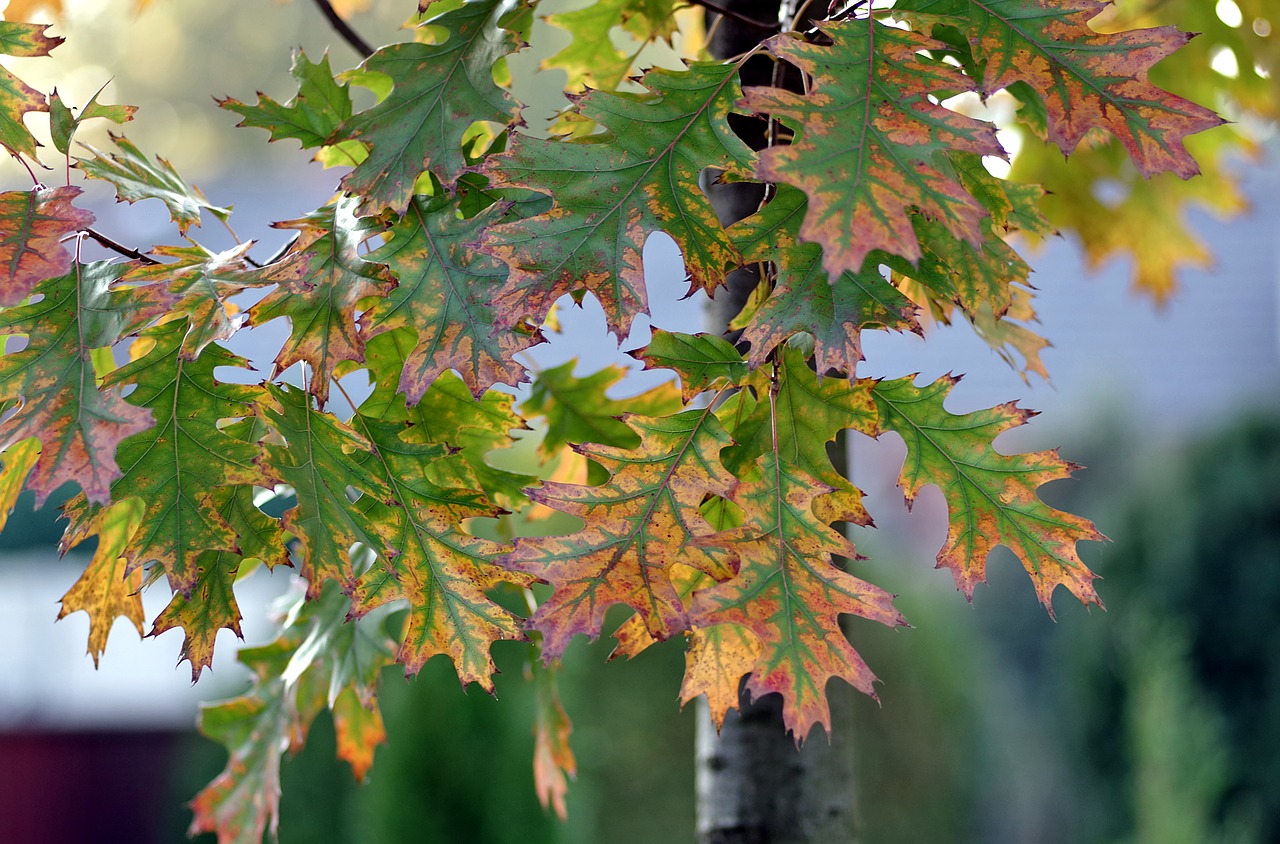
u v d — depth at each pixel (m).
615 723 6.69
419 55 2.61
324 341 2.58
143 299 2.58
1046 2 2.57
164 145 15.34
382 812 5.49
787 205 2.57
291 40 14.68
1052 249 16.91
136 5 3.45
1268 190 16.89
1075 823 10.77
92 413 2.55
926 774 7.12
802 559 2.55
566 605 2.53
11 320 2.57
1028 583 14.28
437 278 2.58
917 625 7.30
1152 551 10.77
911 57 2.54
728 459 2.60
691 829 6.61
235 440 2.58
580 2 6.46
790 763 2.78
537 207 2.59
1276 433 10.59
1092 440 14.72
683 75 2.58
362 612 2.60
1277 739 9.98
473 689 5.56
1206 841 9.07
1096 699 10.53
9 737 9.40
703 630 2.56
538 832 5.54
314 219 2.61
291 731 2.92
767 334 2.55
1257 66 3.22
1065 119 2.55
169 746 9.59
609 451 2.56
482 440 2.72
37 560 13.16
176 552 2.57
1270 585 10.25
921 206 2.49
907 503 2.61
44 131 7.66
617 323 2.54
